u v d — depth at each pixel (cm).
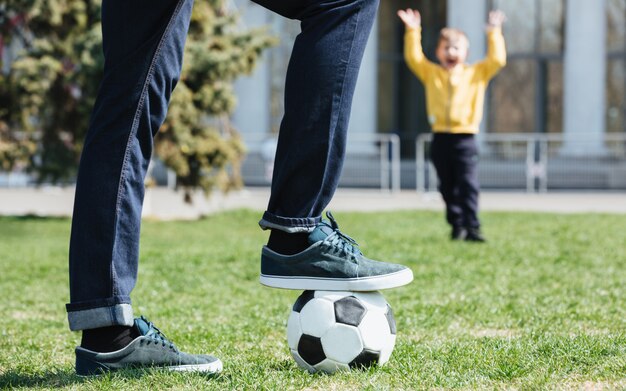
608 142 2198
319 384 287
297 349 308
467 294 561
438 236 974
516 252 805
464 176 927
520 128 2603
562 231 1038
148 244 956
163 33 288
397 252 807
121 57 288
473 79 935
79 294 288
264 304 538
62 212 1556
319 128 292
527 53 2586
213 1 1308
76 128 1342
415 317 470
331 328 302
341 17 291
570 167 2159
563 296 547
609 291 568
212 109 1313
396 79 2667
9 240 1054
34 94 1284
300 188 296
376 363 309
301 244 302
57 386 286
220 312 512
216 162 1348
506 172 2130
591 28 2450
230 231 1177
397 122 2667
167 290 608
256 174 2269
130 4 284
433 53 2631
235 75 1329
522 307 505
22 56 1288
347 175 2111
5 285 641
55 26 1295
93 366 294
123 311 288
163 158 1292
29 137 1348
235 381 287
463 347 362
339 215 1353
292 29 2562
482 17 2478
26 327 466
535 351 341
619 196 1956
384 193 2023
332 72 290
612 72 2614
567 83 2483
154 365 298
